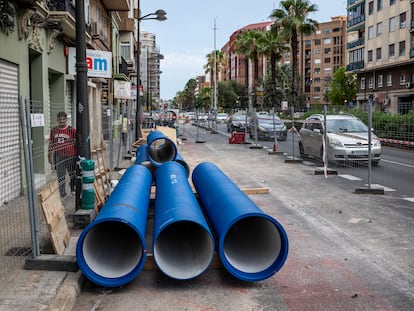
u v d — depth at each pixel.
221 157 20.23
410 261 6.30
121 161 18.23
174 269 5.46
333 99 85.38
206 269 5.37
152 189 10.20
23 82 10.98
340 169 15.68
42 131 7.84
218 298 5.13
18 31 10.63
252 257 5.78
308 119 19.36
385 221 8.53
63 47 15.66
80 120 7.89
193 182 9.30
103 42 26.27
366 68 59.31
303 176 14.28
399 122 13.80
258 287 5.43
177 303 5.00
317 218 8.77
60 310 4.49
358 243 7.14
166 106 72.00
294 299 5.10
